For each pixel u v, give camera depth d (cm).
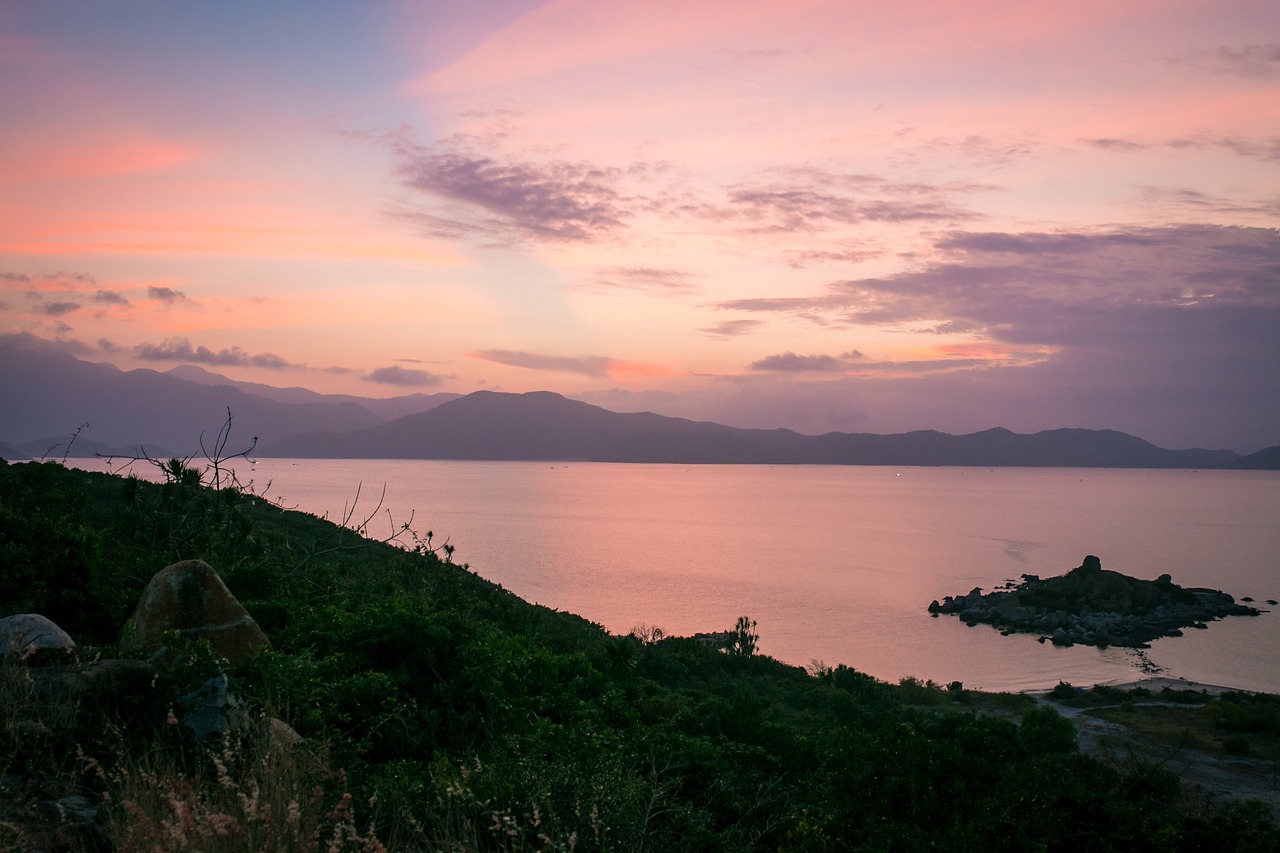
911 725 717
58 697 571
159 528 1591
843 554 18288
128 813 420
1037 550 19788
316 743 626
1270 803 2467
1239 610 12900
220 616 861
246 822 423
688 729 1229
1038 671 8850
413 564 2214
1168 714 5138
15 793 466
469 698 954
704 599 11869
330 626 1113
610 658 2059
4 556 1014
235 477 1805
